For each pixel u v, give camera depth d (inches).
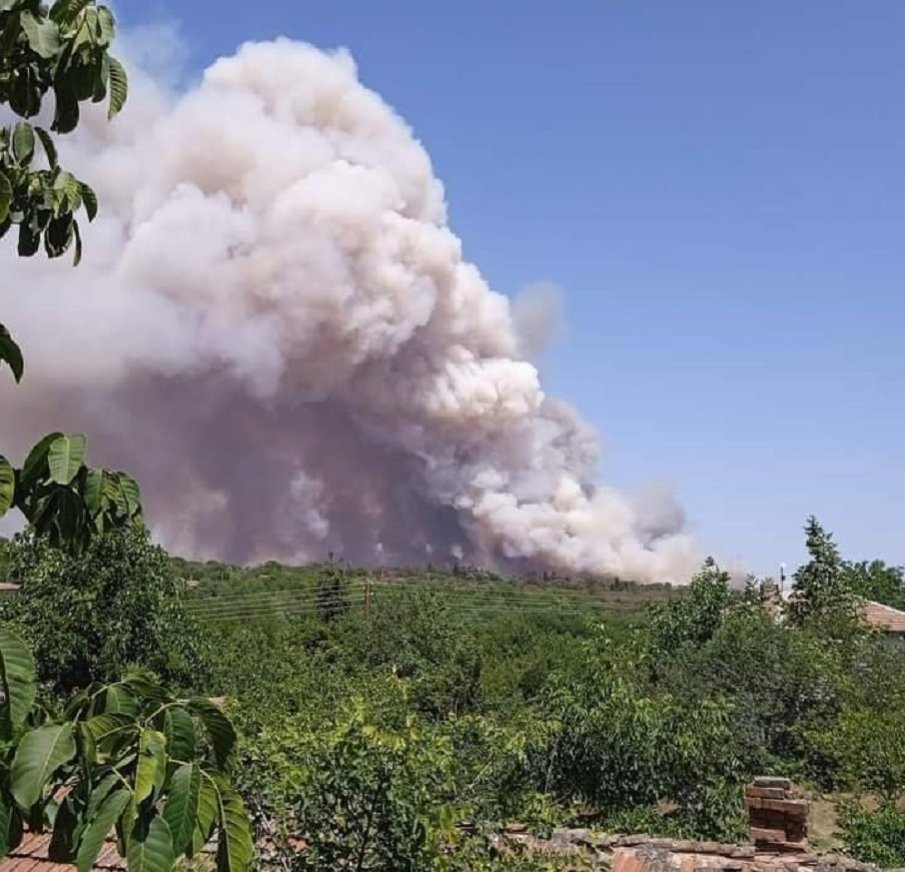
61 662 697.0
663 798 609.0
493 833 253.4
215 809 88.8
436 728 295.0
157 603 747.4
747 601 1143.6
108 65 112.3
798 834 368.8
